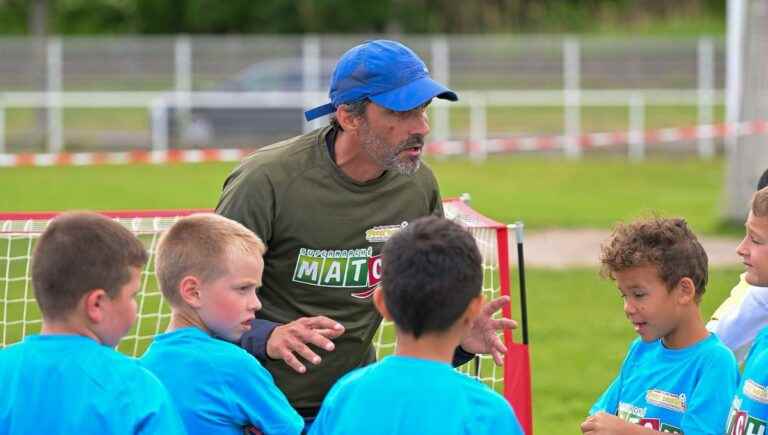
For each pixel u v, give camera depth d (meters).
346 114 7.97
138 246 6.51
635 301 7.49
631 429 7.32
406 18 72.06
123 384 6.25
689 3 71.44
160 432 6.20
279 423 7.07
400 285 6.09
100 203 31.89
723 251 25.17
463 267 6.09
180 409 6.88
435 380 6.08
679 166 43.28
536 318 18.56
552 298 20.16
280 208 8.09
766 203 7.57
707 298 19.38
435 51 48.69
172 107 45.22
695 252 7.45
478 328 7.84
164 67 48.44
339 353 8.41
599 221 29.62
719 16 70.44
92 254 6.28
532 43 48.66
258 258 7.15
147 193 34.41
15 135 46.00
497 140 47.66
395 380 6.12
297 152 8.20
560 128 48.19
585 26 70.19
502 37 65.31
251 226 8.05
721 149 47.34
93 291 6.28
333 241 8.20
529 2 72.56
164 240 7.14
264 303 8.34
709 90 48.34
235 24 75.56
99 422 6.15
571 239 26.92
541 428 12.87
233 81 47.06
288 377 8.36
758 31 28.16
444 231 6.19
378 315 8.54
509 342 8.80
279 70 47.12
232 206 8.10
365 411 6.11
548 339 17.17
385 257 6.25
